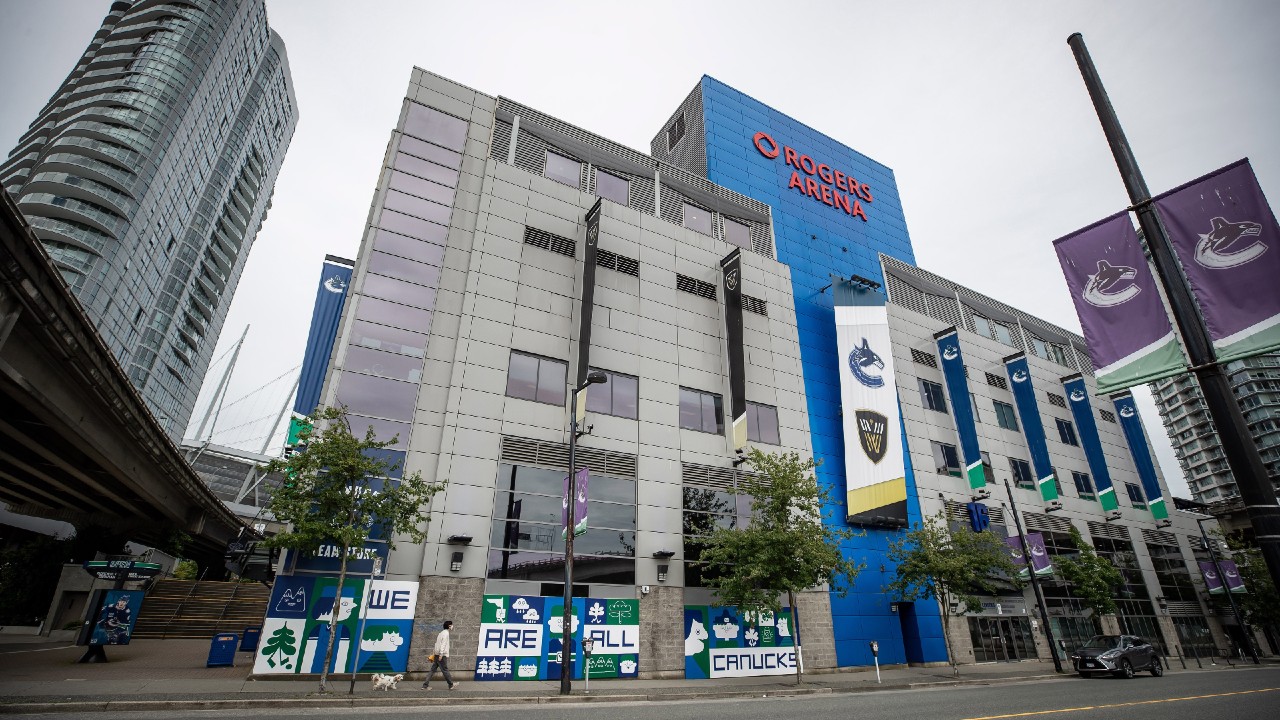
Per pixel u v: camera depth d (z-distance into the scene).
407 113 26.03
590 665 21.08
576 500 18.44
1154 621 41.28
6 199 12.16
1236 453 5.25
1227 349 6.04
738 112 40.94
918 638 30.47
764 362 31.19
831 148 44.28
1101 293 7.45
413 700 13.86
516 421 23.11
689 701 16.33
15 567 34.03
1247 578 41.25
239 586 38.91
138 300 92.38
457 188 25.69
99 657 19.14
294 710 12.25
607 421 25.12
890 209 45.00
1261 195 6.36
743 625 24.61
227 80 112.00
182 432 107.62
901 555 28.03
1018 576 27.84
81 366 18.11
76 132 89.69
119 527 37.84
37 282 14.23
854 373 32.88
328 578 18.55
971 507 34.34
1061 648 34.62
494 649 19.77
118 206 86.88
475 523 20.98
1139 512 45.97
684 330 29.14
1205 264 6.41
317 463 16.20
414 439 21.25
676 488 25.62
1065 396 47.47
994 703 14.24
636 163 31.92
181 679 15.64
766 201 38.31
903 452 35.22
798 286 35.94
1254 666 31.91
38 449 24.20
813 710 13.30
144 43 102.50
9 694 11.45
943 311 43.53
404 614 19.05
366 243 23.06
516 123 28.58
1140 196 6.37
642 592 23.02
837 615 28.44
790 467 23.38
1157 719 10.99
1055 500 39.44
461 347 23.05
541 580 21.41
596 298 27.16
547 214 27.31
